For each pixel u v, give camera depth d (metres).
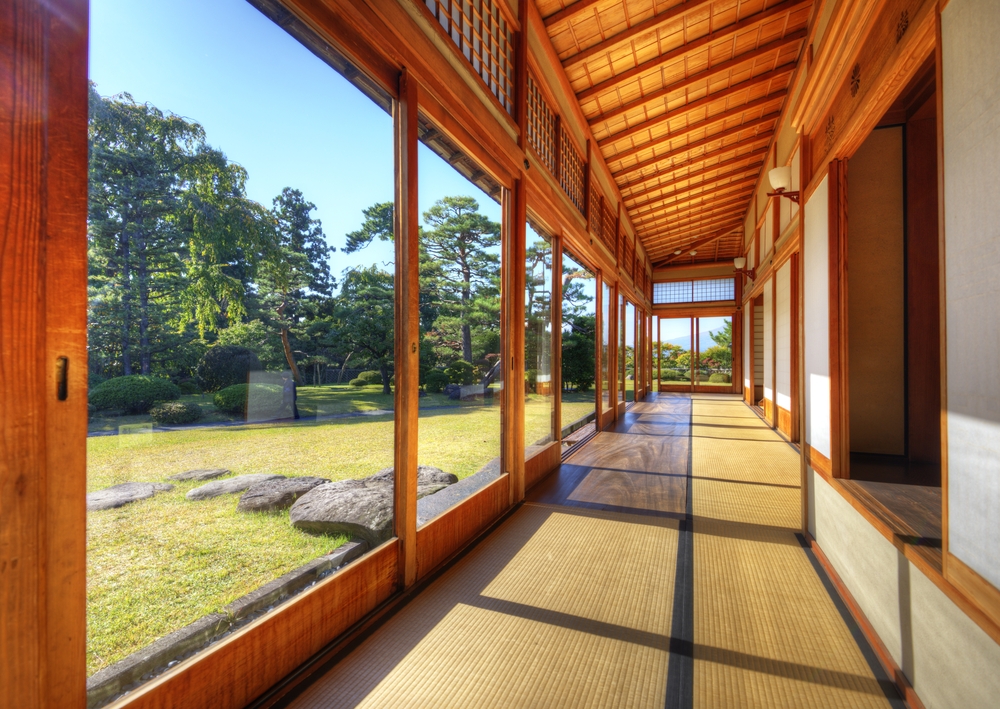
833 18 1.93
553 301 4.19
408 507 1.98
